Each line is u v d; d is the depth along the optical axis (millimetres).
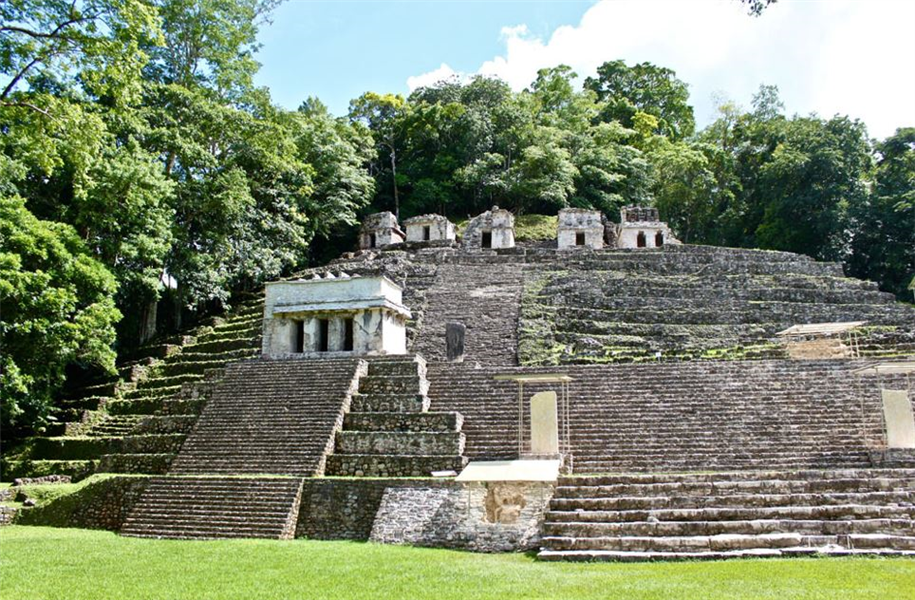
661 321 33375
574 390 22906
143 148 35156
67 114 16547
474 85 66750
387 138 65375
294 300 26328
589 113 71188
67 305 25359
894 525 12320
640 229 48844
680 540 12438
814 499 13297
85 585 10836
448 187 62281
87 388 32469
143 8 16172
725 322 33375
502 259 42906
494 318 33250
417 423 21016
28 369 25562
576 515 13672
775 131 63250
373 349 25297
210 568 12219
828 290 37250
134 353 36219
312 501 17906
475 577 10797
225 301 41750
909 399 19812
